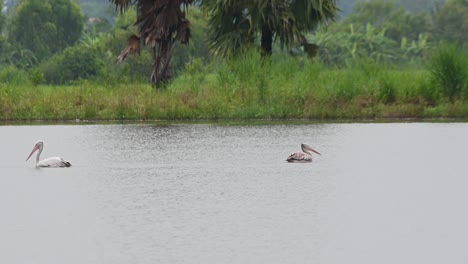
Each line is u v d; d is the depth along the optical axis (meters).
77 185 52.34
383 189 50.12
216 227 39.75
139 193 49.12
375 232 38.69
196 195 48.28
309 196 47.84
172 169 58.94
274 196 47.81
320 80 103.69
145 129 86.62
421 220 41.16
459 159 63.50
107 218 42.03
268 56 107.50
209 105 97.94
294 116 97.94
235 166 60.22
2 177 56.16
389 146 71.69
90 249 35.94
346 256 34.59
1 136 81.31
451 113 98.94
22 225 40.66
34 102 99.75
